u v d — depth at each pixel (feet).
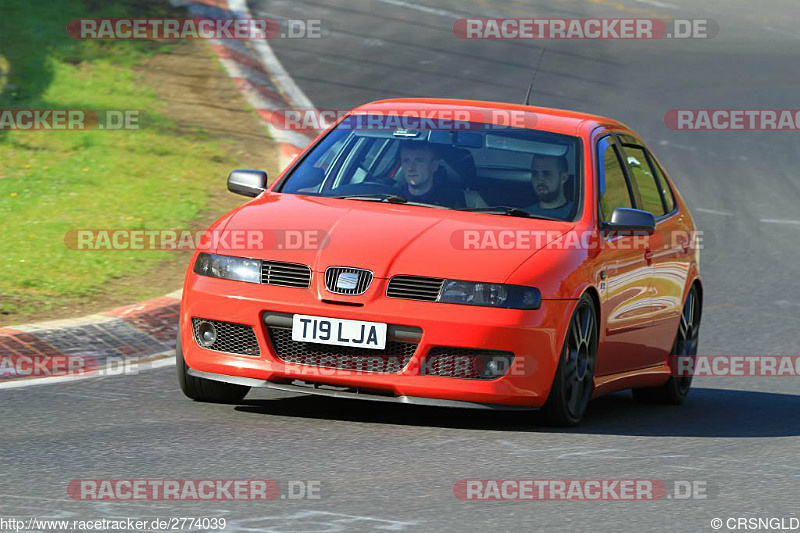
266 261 78.69
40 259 121.70
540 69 291.17
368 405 85.10
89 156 170.40
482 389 76.33
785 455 77.36
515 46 309.63
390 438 75.00
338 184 89.04
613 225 86.28
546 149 90.12
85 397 83.87
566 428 81.66
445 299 76.33
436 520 58.34
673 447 77.92
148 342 101.55
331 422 78.95
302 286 77.61
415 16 327.06
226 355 78.95
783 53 340.18
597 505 62.44
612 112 263.49
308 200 86.48
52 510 57.57
